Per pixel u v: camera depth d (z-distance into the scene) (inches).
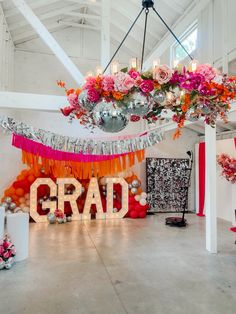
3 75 249.8
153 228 261.4
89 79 90.1
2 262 154.4
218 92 85.6
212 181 190.5
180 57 260.8
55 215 281.3
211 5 203.8
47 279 143.6
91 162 248.5
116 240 218.7
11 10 253.1
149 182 345.7
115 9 277.0
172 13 246.1
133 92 86.4
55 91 335.6
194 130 359.3
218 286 136.3
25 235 174.4
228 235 235.0
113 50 354.9
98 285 137.0
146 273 152.3
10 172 315.9
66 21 333.7
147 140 196.9
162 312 112.0
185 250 193.5
